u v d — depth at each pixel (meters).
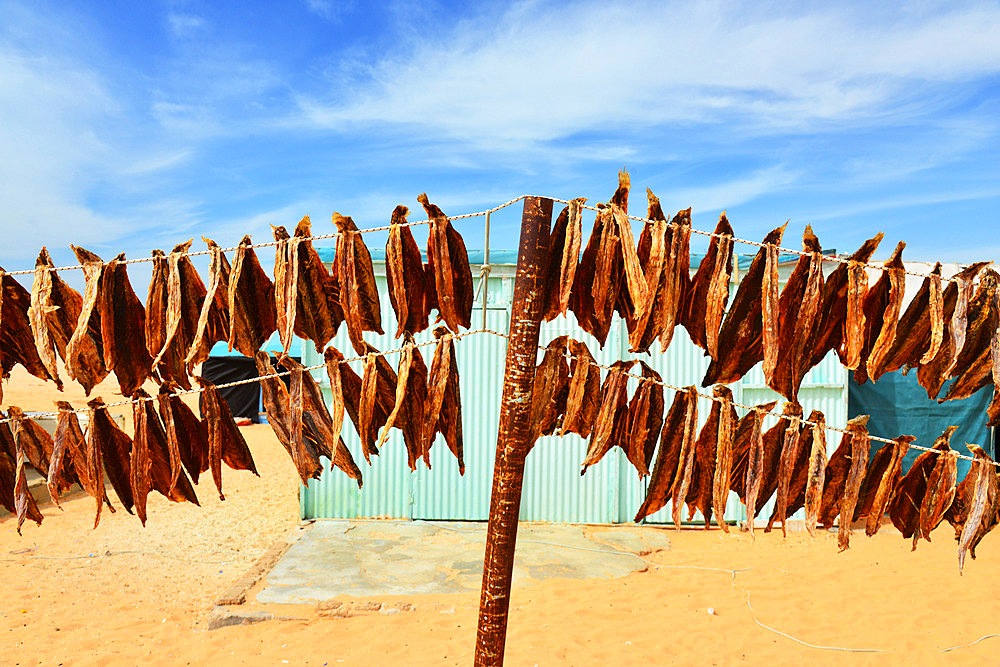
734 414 2.86
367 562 7.09
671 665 4.96
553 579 6.73
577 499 9.15
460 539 8.03
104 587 6.73
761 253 2.72
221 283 2.71
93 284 2.70
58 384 2.82
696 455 2.96
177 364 2.82
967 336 2.74
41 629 5.59
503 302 9.06
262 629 5.51
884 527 8.90
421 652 5.03
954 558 7.56
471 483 9.09
